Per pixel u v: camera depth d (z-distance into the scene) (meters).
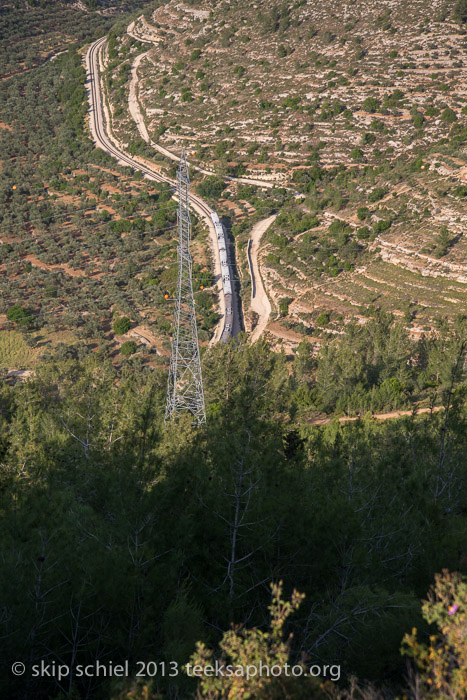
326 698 10.30
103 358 115.75
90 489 23.31
